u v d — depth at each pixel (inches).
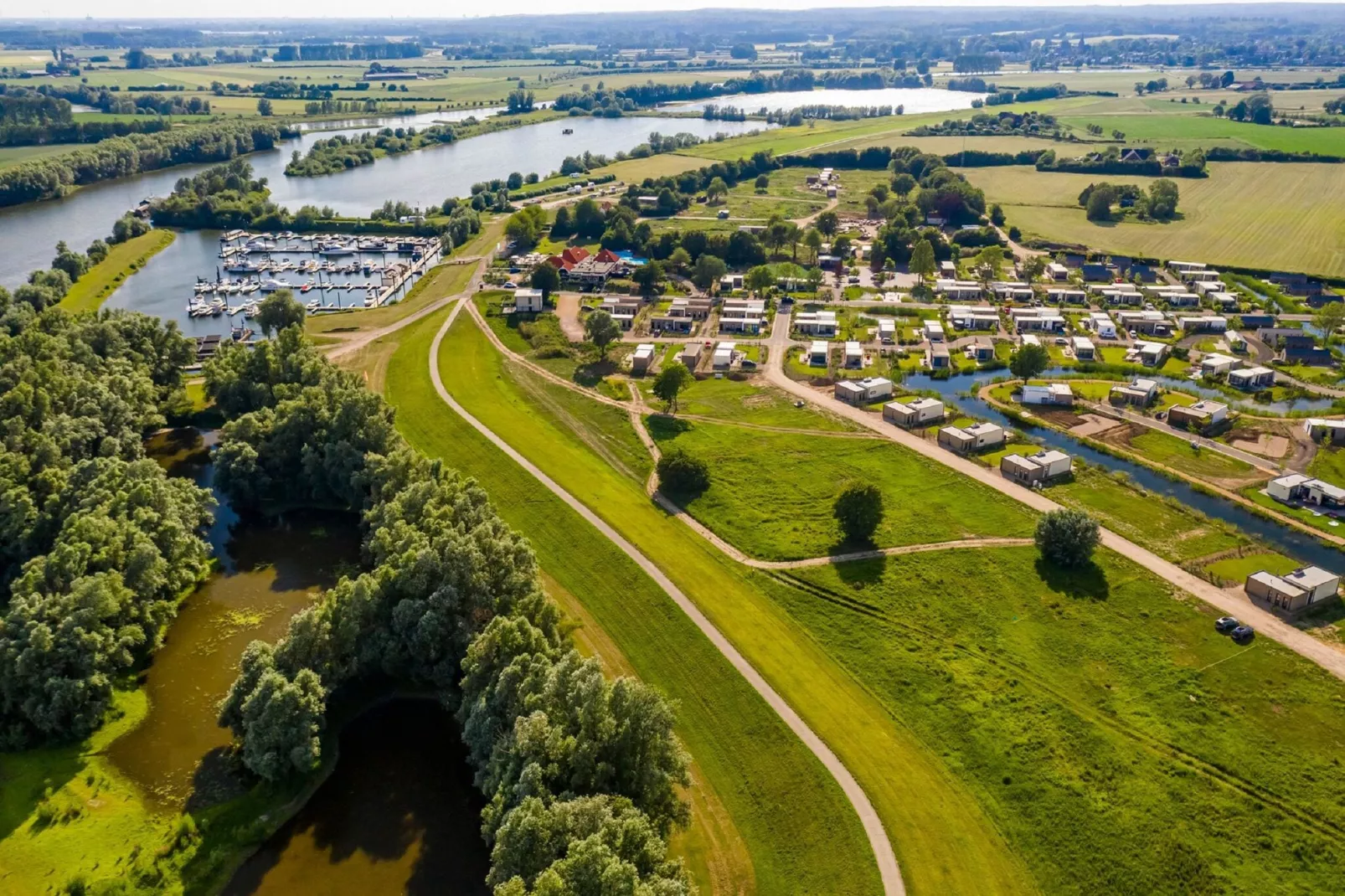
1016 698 4239.7
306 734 3836.1
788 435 7027.6
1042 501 5969.5
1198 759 3890.3
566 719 3489.2
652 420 7322.8
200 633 4886.8
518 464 6466.5
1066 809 3646.7
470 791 3895.2
